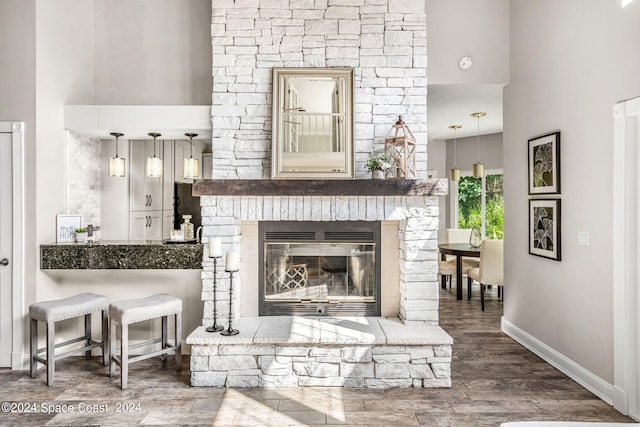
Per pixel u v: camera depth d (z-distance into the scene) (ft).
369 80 10.74
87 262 10.73
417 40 10.73
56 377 10.18
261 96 10.76
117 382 9.89
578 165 9.86
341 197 10.59
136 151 13.38
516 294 12.98
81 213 12.03
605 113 8.94
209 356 9.71
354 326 10.53
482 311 16.39
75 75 11.61
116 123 11.13
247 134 10.78
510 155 13.20
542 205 11.30
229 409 8.61
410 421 8.16
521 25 12.41
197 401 8.95
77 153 11.82
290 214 10.60
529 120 12.04
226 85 10.76
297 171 10.53
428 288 10.57
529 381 9.99
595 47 9.23
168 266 10.80
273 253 11.60
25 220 10.61
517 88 12.68
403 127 10.23
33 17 10.46
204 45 12.08
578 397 9.18
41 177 10.68
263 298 11.50
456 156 24.48
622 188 8.43
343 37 10.74
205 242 10.58
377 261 11.48
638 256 8.37
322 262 11.60
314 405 8.80
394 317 11.41
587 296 9.59
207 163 18.53
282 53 10.75
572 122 10.06
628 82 8.29
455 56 13.16
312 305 11.50
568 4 10.16
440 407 8.72
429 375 9.66
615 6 8.62
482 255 16.35
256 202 10.59
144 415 8.35
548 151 10.97
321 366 9.71
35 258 10.61
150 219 14.17
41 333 11.02
